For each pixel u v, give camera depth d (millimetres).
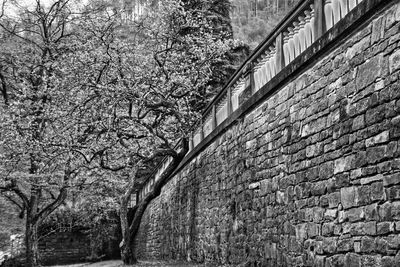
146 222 24344
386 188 5145
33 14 20734
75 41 18625
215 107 13164
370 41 5539
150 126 15586
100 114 15500
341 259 5992
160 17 17281
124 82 15438
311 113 6961
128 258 16312
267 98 8812
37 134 17672
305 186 7074
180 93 16562
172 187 18297
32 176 17469
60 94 16688
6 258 24031
